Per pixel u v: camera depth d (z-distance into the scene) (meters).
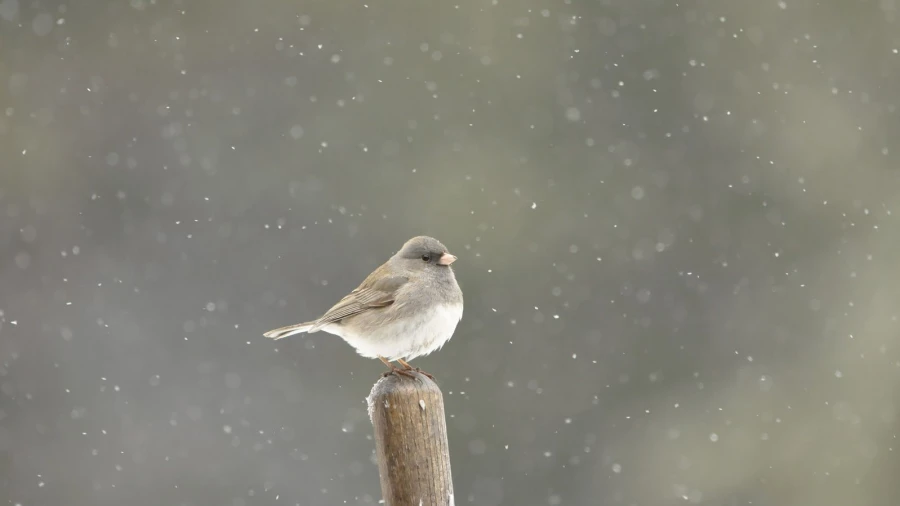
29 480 16.17
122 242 18.19
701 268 18.23
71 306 17.48
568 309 17.72
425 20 19.61
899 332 17.28
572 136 19.09
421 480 4.32
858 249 18.28
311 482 16.09
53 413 16.64
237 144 18.91
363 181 18.59
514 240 18.16
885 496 16.09
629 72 19.62
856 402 16.83
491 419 16.70
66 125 18.77
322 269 17.95
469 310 17.50
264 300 17.72
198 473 16.19
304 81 19.23
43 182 18.36
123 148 18.77
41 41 19.17
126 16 19.45
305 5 19.59
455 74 19.36
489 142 18.98
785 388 17.11
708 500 16.33
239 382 16.89
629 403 17.19
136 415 16.64
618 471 15.16
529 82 19.41
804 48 19.66
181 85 19.14
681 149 19.14
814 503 16.14
